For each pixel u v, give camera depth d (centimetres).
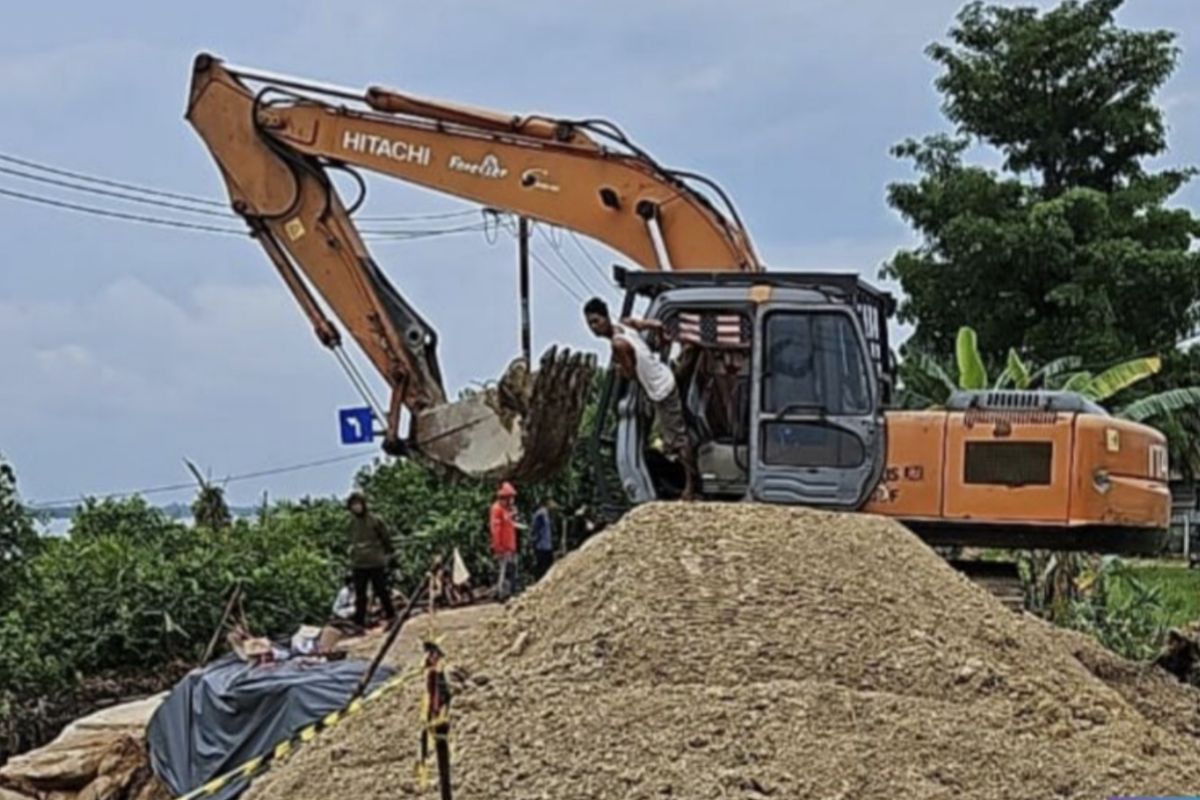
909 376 1916
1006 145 3041
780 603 737
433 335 1217
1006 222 2802
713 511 837
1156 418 2509
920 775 593
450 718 638
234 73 1242
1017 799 582
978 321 2791
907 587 777
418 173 1222
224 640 1694
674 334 1027
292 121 1233
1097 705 704
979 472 1077
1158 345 2728
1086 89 2966
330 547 2288
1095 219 2759
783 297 1023
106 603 1727
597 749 618
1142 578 2244
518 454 1132
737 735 619
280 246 1236
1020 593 1155
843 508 1005
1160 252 2695
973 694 680
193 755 970
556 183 1199
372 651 1158
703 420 1032
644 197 1181
